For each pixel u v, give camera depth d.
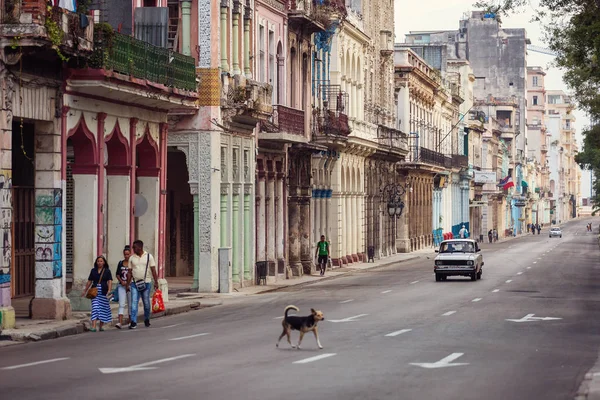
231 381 16.92
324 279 54.12
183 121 42.69
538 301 36.56
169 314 33.31
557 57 54.44
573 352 21.88
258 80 48.78
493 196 158.12
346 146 67.19
